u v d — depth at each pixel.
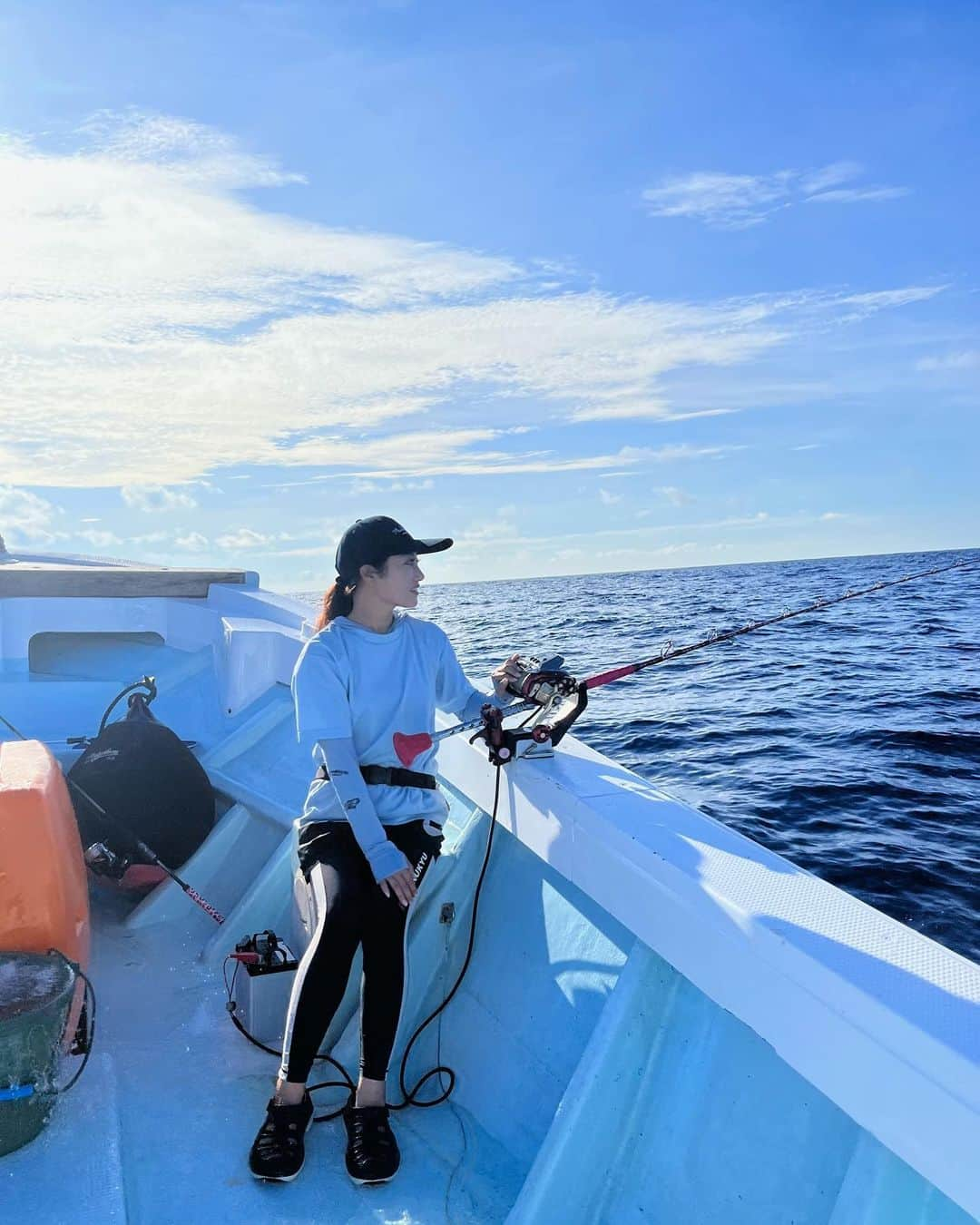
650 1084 1.89
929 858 7.96
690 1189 1.74
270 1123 2.06
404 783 2.31
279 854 3.02
